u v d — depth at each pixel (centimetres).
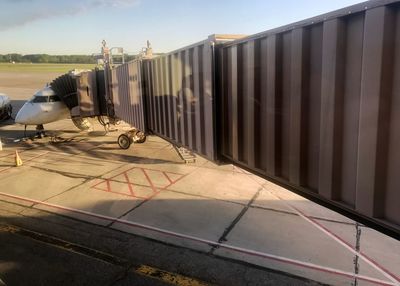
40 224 1212
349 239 1045
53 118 2786
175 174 1745
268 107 623
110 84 2308
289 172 585
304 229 1120
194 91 948
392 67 384
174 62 1104
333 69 461
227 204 1346
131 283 857
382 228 420
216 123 846
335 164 481
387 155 402
